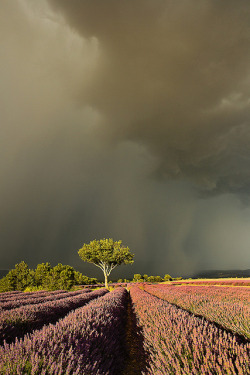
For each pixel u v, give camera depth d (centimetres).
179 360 265
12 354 242
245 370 200
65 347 277
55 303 848
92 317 474
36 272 2939
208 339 289
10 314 571
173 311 546
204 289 1672
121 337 538
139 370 387
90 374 239
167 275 5925
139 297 1055
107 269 3225
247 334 470
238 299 1032
